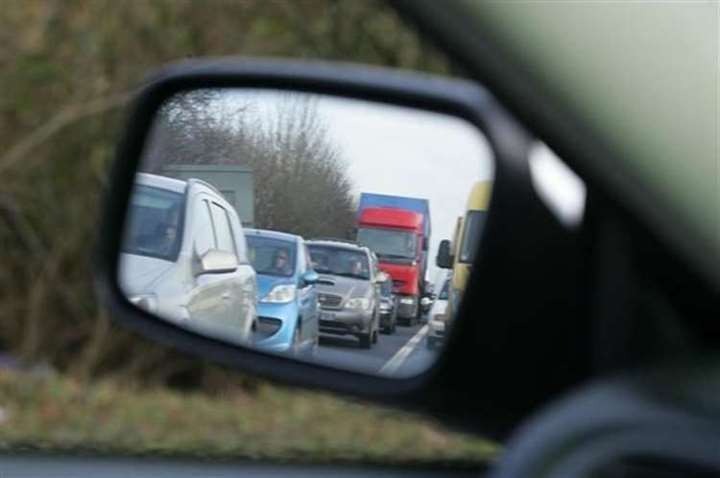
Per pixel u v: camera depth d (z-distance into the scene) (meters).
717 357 2.70
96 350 9.39
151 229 4.87
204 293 4.56
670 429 2.38
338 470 7.20
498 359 2.99
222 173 4.93
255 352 4.04
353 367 3.49
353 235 3.76
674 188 2.77
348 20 10.02
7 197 9.82
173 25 10.06
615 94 2.97
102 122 9.82
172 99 4.51
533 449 2.49
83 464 7.20
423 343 3.24
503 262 2.94
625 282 2.79
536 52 3.17
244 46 10.16
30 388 8.96
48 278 9.70
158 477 6.99
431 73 9.80
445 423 3.19
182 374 9.10
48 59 9.91
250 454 7.43
